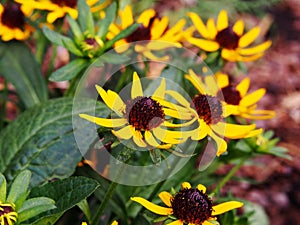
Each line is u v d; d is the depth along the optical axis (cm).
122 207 45
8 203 32
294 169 82
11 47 53
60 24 48
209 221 36
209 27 48
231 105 42
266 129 88
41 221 34
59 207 35
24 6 46
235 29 48
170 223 36
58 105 47
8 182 43
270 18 111
